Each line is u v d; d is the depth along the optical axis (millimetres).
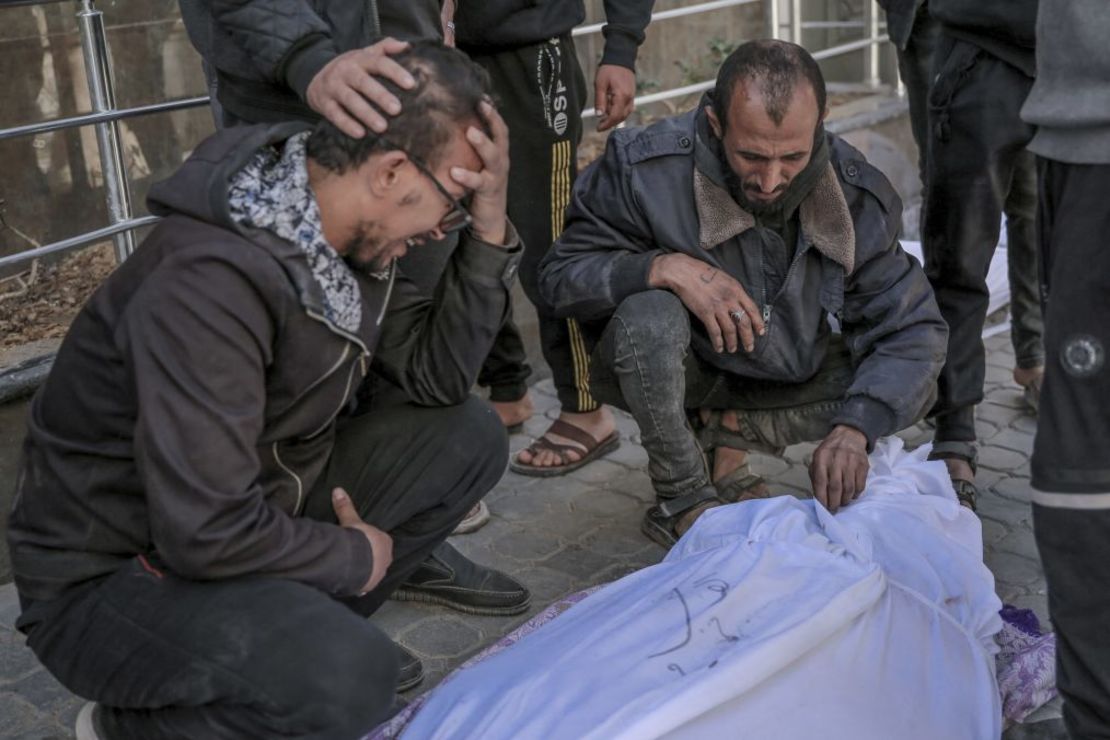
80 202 4676
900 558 2613
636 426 4059
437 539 2488
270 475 2123
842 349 3225
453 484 2447
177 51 4910
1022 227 3789
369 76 1901
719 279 2988
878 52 6410
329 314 1927
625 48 3637
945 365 3391
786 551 2453
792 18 5895
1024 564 3191
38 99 4504
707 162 2979
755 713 2111
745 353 3086
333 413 2100
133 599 1981
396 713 2498
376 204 1936
